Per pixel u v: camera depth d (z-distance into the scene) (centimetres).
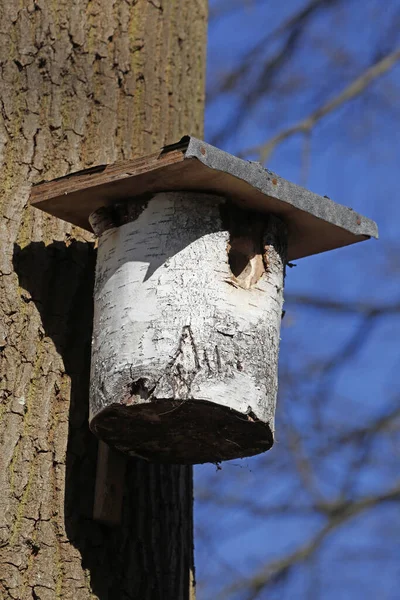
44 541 457
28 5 554
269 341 453
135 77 573
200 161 421
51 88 543
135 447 474
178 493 517
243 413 435
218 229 453
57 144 535
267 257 462
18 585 446
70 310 498
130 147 557
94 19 568
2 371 477
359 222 486
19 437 468
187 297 442
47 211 480
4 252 498
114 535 480
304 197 464
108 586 468
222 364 436
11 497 458
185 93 600
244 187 445
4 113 530
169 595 489
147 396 432
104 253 466
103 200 467
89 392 462
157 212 455
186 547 513
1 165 519
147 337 438
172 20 605
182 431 456
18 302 490
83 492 475
